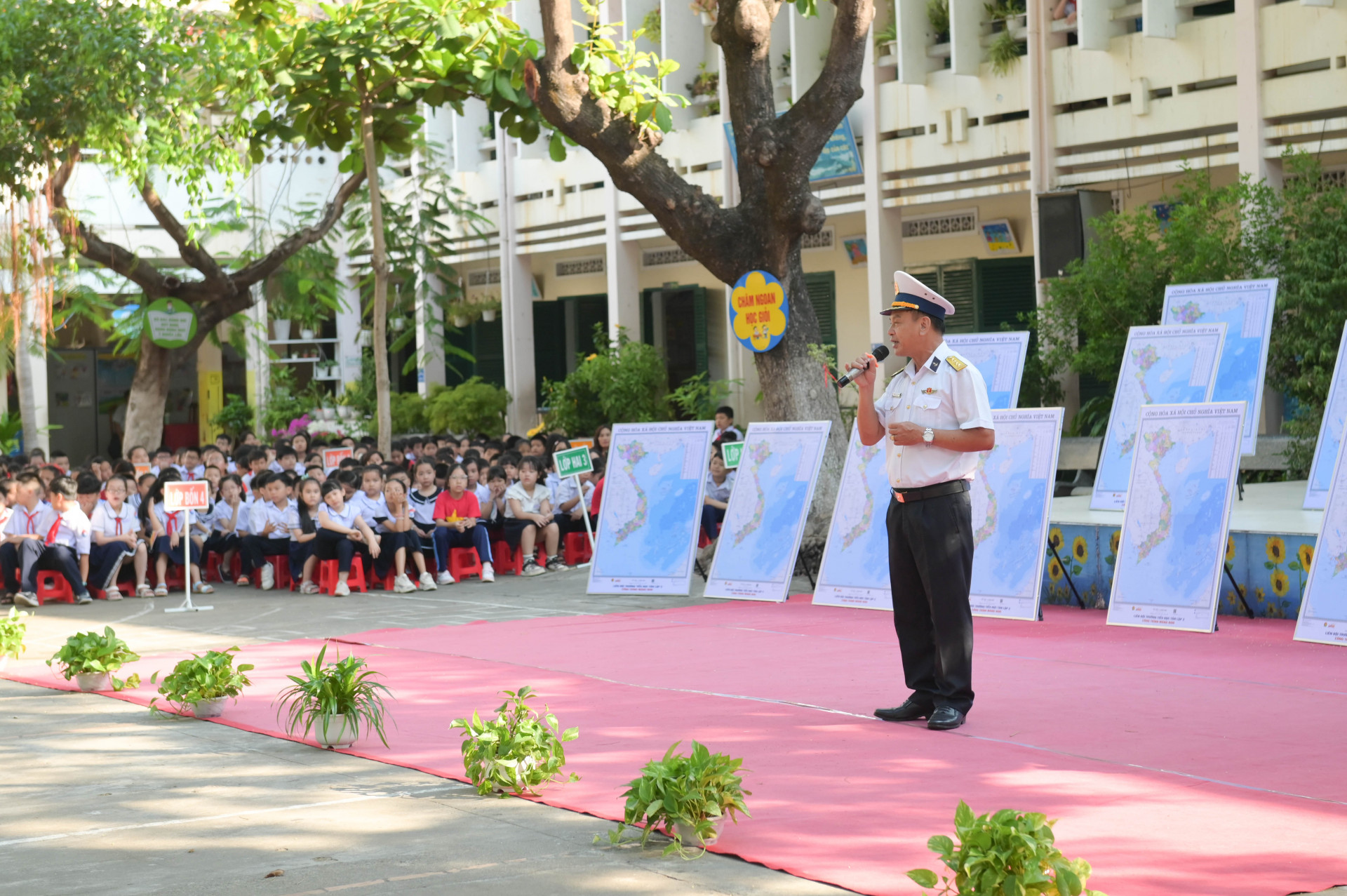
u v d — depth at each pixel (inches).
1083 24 581.3
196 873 164.6
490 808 191.5
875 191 685.3
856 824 177.5
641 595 438.3
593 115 453.7
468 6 502.6
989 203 716.7
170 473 502.9
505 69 494.3
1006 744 221.1
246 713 264.5
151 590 490.9
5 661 335.0
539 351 946.1
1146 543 343.6
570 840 174.9
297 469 608.7
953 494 237.6
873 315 692.1
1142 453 348.8
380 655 331.9
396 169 978.1
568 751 223.1
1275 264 502.6
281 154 1030.4
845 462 408.5
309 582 481.7
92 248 713.6
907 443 233.9
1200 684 268.4
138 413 748.0
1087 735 226.4
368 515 480.1
